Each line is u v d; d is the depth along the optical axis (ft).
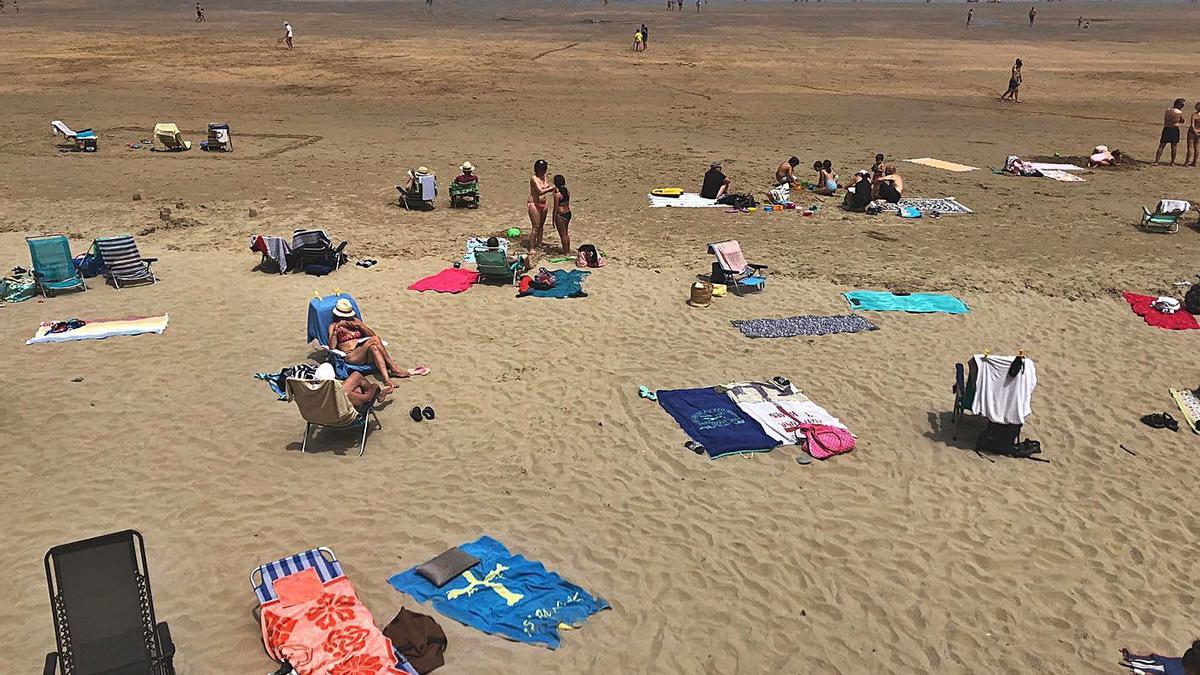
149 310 42.75
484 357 38.29
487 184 72.23
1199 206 67.87
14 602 22.76
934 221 62.90
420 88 124.88
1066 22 275.18
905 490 29.14
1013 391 30.66
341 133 94.58
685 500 28.19
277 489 28.17
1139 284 49.52
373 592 23.49
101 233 56.34
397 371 36.22
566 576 24.50
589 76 138.10
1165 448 32.22
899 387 36.32
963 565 25.57
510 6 321.32
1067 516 28.04
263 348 38.73
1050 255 54.85
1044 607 24.00
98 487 28.02
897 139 95.61
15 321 41.01
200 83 126.31
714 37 201.98
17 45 162.20
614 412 33.71
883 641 22.57
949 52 177.88
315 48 166.40
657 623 22.86
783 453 31.01
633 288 47.11
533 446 31.27
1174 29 243.19
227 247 53.72
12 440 30.63
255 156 82.33
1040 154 88.33
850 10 340.18
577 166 79.71
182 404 33.50
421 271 49.44
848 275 50.11
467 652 21.45
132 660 18.83
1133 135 99.40
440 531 26.32
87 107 107.45
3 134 90.58
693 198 68.23
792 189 71.61
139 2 302.45
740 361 38.34
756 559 25.48
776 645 22.29
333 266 49.19
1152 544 26.78
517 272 47.65
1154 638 23.02
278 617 21.68
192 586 23.58
